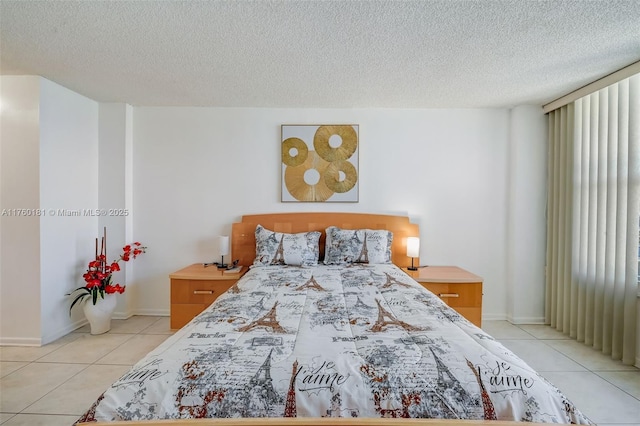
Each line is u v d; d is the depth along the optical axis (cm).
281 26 188
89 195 326
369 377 111
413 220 348
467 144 346
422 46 210
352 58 228
